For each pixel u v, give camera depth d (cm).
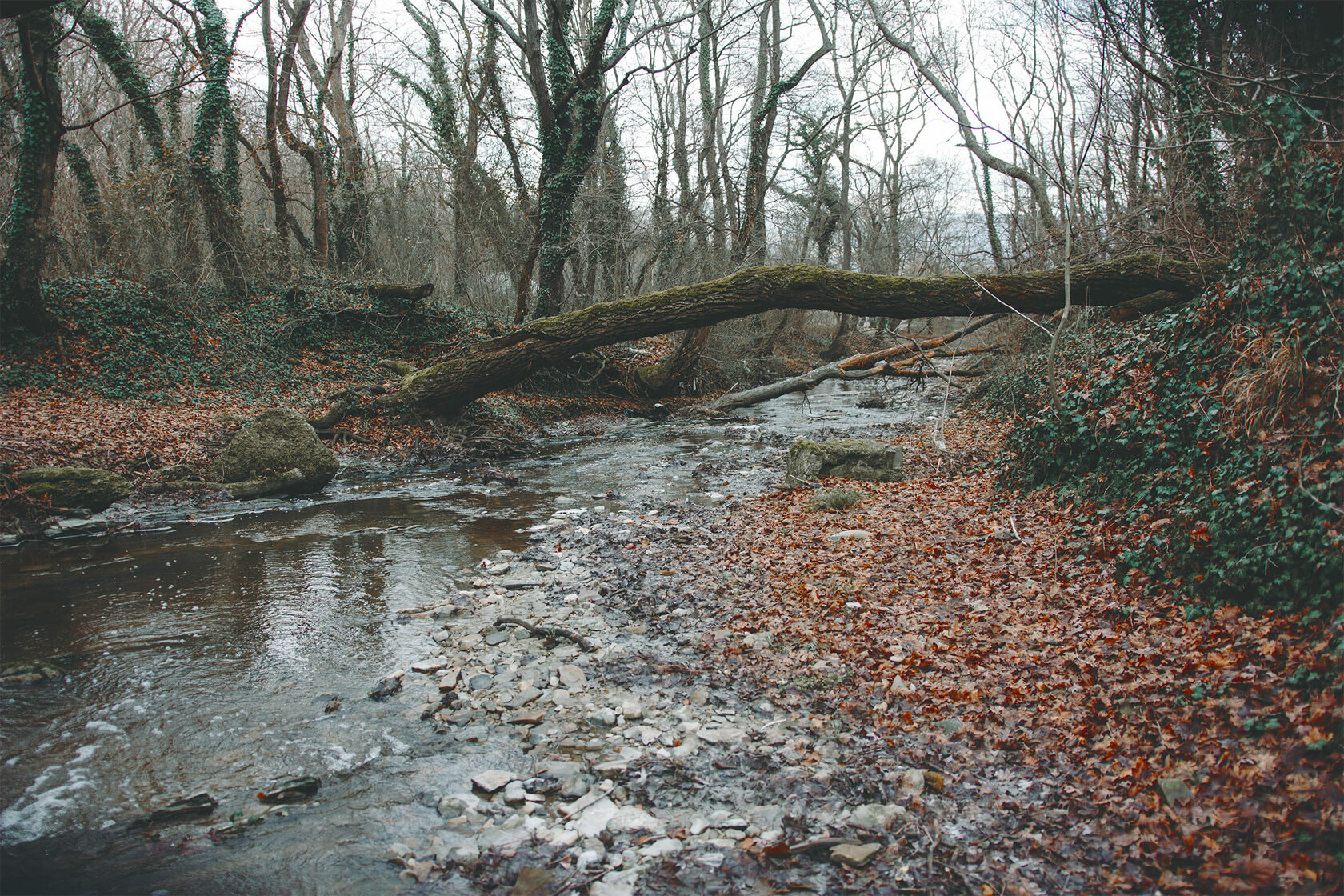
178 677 565
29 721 500
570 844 370
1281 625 448
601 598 721
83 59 2392
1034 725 435
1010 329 1656
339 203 2709
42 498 995
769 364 3050
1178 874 313
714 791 408
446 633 645
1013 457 926
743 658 571
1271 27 1112
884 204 4138
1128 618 528
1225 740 375
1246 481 538
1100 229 1352
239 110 2220
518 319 2391
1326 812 308
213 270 2055
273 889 345
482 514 1102
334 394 1708
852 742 446
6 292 1588
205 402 1672
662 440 1823
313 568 833
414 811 402
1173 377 723
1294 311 643
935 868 339
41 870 357
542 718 497
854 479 1135
